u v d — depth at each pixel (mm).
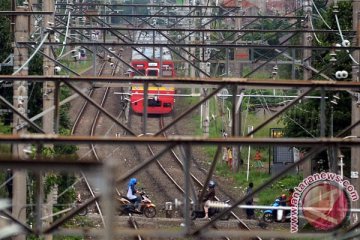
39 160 21031
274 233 28922
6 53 75688
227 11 80750
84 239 56906
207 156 90562
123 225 62438
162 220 62844
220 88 32531
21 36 48281
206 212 62156
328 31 57031
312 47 50125
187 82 32656
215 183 78062
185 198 27531
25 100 45438
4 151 48281
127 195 66438
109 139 26891
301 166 80438
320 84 32375
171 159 86375
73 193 61625
